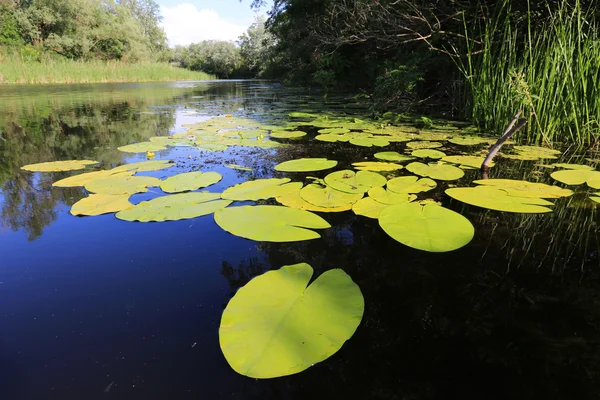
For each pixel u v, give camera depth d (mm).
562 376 456
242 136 2172
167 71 18531
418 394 434
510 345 507
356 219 930
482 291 628
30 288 636
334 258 741
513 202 981
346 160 1560
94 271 690
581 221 913
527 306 587
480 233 848
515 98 2082
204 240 817
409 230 813
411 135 2172
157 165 1465
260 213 921
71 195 1110
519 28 2580
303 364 444
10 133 2348
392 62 3963
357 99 4879
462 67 2898
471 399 427
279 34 9531
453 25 3076
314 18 6402
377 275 679
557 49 1934
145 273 684
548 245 790
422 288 638
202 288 635
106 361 476
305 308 551
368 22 3912
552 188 1120
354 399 428
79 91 7266
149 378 450
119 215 938
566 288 634
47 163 1526
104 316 564
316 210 974
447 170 1333
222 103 4656
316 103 4555
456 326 547
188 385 441
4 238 829
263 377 427
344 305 562
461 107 2951
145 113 3533
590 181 1198
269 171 1398
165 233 851
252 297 578
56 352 491
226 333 499
